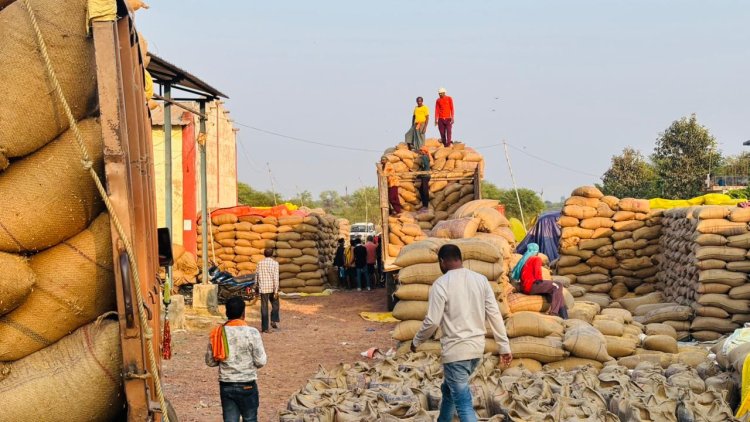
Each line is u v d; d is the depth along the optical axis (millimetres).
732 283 13086
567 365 10172
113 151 4039
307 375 11680
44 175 4152
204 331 16234
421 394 8000
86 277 4258
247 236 25453
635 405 7246
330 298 24078
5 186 4117
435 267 11008
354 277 28922
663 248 17234
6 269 3994
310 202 93750
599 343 10141
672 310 13562
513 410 7098
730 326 13031
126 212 4055
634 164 56875
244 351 6875
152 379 4242
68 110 3947
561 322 11078
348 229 39781
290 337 15789
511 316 10570
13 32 4082
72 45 4148
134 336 4090
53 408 4078
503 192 78562
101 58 4031
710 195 19156
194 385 10773
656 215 17938
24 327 4164
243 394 6828
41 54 4086
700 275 13266
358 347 14359
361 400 7730
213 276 21438
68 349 4195
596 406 7457
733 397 8805
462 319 6535
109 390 4195
